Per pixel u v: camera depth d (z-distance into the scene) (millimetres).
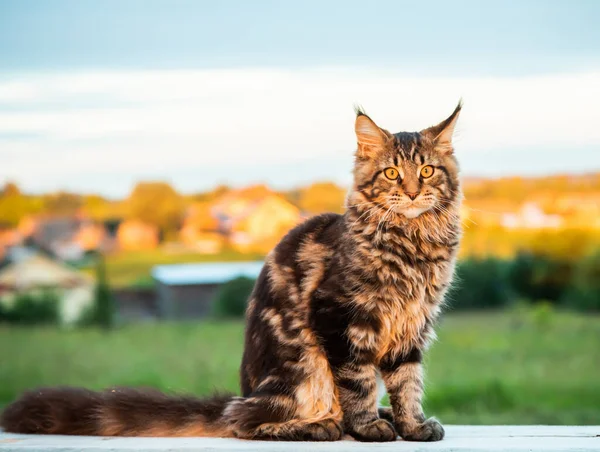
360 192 4832
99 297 28891
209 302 30172
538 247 29141
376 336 4527
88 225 32875
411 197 4656
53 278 30453
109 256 32188
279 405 4480
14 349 22859
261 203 31703
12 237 32406
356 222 4660
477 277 28656
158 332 25891
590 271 28797
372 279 4492
